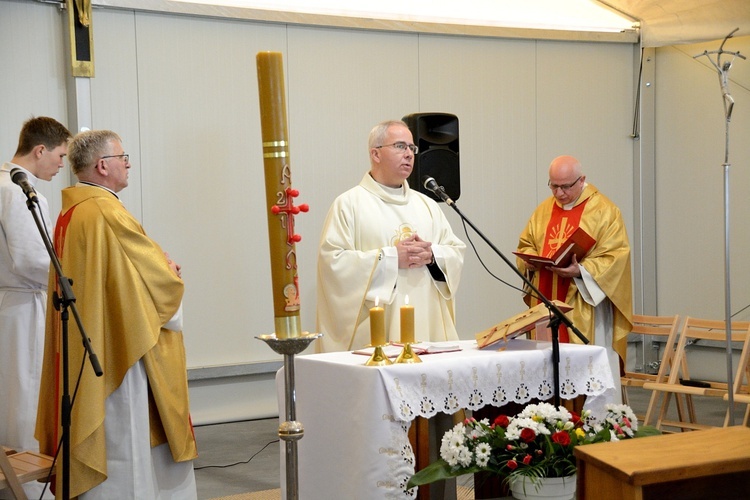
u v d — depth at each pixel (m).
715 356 7.66
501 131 7.58
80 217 3.41
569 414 2.91
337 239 4.05
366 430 2.83
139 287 3.40
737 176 7.60
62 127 4.23
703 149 7.80
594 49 7.89
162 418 3.47
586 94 7.88
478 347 3.32
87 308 3.33
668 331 5.62
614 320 5.18
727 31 7.38
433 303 4.09
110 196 3.50
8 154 5.84
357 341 3.92
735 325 5.41
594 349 3.31
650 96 8.02
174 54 6.37
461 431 2.86
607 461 2.08
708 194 7.79
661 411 5.48
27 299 4.17
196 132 6.46
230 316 6.62
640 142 8.03
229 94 6.57
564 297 5.13
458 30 7.28
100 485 3.33
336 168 6.96
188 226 6.46
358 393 2.88
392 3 7.17
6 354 4.15
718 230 7.76
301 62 6.82
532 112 7.70
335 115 6.95
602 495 2.12
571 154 7.85
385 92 7.13
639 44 7.94
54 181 5.98
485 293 7.57
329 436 3.04
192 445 3.59
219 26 6.52
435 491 3.29
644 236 8.07
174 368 3.54
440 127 5.34
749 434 2.33
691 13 7.54
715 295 7.79
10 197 4.03
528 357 3.16
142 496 3.39
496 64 7.55
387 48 7.13
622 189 8.04
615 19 7.93
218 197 6.55
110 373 3.38
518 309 7.68
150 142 6.31
